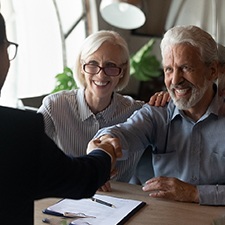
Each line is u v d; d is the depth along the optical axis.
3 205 0.99
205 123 1.82
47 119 2.12
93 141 1.51
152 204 1.63
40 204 1.59
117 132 1.81
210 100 1.82
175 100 1.78
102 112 2.12
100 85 2.06
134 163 2.08
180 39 1.71
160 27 6.23
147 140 1.91
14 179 0.99
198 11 5.94
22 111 1.04
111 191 1.75
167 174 1.90
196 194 1.64
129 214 1.52
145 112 1.93
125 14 4.48
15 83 3.70
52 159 1.04
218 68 1.79
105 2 4.37
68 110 2.14
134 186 1.81
